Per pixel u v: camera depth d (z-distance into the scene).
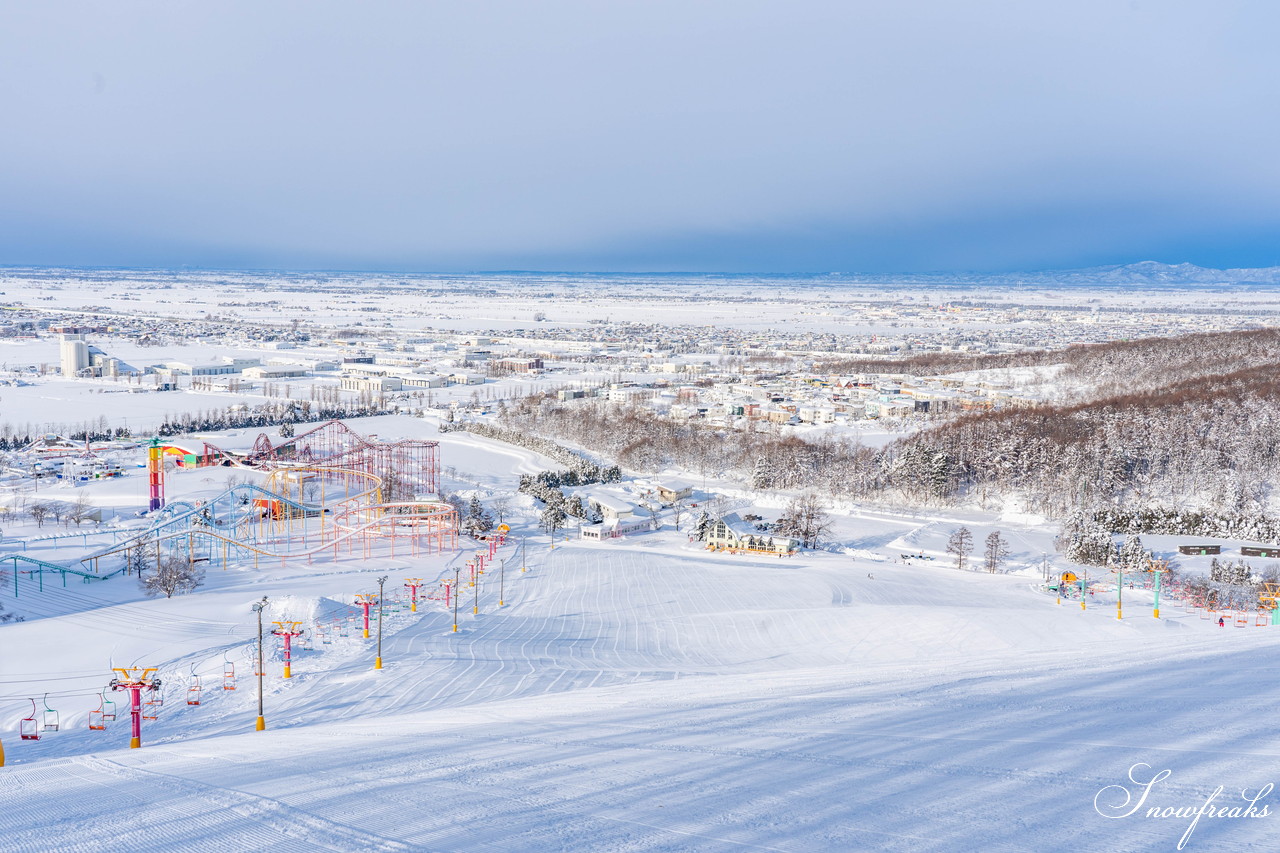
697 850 31.14
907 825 33.12
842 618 136.88
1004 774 38.97
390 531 199.12
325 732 61.16
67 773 48.16
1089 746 42.88
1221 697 52.62
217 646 123.94
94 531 183.25
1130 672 63.88
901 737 47.09
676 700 68.25
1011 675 66.94
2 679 111.00
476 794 39.16
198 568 168.00
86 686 109.25
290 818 36.28
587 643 129.75
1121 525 198.38
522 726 58.19
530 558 185.12
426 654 120.88
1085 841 30.83
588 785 40.09
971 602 148.75
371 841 33.06
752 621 138.50
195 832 35.12
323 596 150.62
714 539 199.25
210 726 94.50
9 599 141.25
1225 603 144.88
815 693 65.25
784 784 39.09
